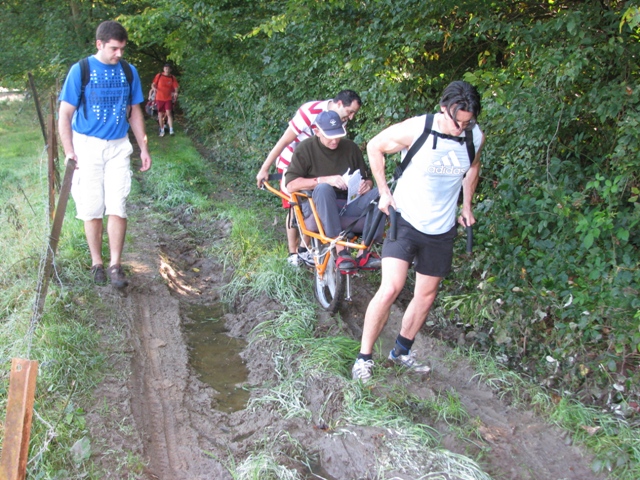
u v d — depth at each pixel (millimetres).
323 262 5207
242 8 10781
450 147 3650
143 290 5668
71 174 4617
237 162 11891
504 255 5273
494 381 4371
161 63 19688
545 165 5387
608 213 4570
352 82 7320
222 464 3570
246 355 4914
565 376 4430
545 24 4812
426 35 5746
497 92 4777
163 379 4418
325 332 5020
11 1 15820
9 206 6781
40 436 3371
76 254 5789
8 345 4207
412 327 4277
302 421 3939
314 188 5102
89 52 15109
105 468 3322
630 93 4496
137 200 8992
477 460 3568
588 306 4531
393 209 3840
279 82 10578
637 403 4051
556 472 3562
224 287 6105
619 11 4672
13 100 20547
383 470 3395
